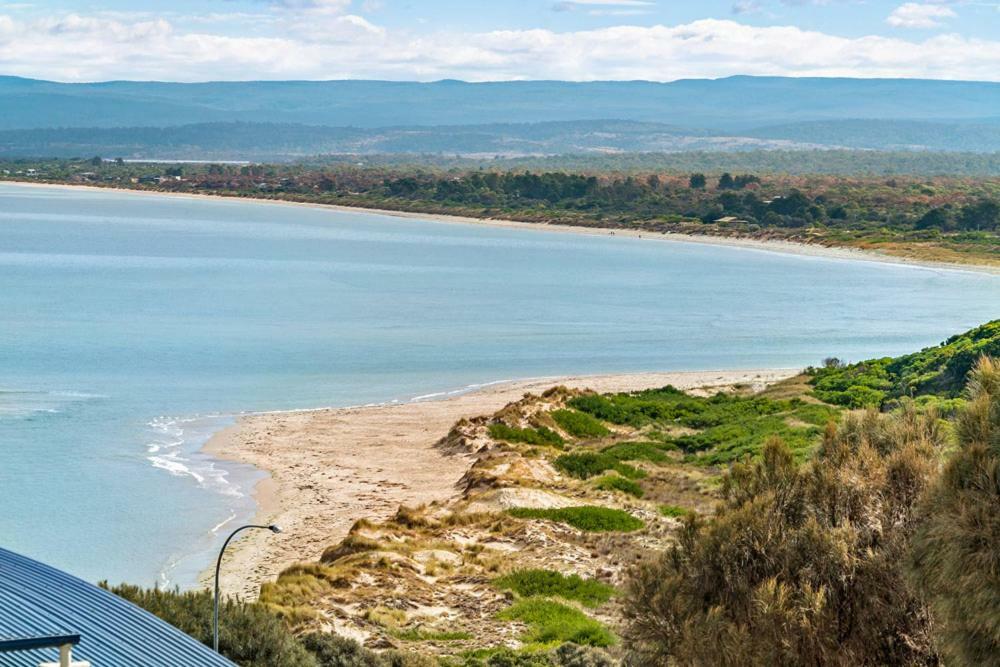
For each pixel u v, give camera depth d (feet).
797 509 85.25
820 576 80.07
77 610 74.13
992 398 79.77
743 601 81.46
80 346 363.76
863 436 89.76
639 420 265.75
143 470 211.61
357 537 153.89
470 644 118.83
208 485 201.26
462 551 154.81
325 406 283.59
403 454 227.40
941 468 80.33
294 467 214.69
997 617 70.59
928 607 77.36
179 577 151.02
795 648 76.89
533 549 155.94
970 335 305.73
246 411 272.72
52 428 246.47
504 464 204.64
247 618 99.91
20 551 162.81
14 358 337.93
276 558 158.30
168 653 69.56
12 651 62.44
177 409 272.10
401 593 134.51
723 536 83.82
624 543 158.92
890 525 81.46
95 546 165.58
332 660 102.17
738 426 244.42
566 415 256.32
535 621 126.21
